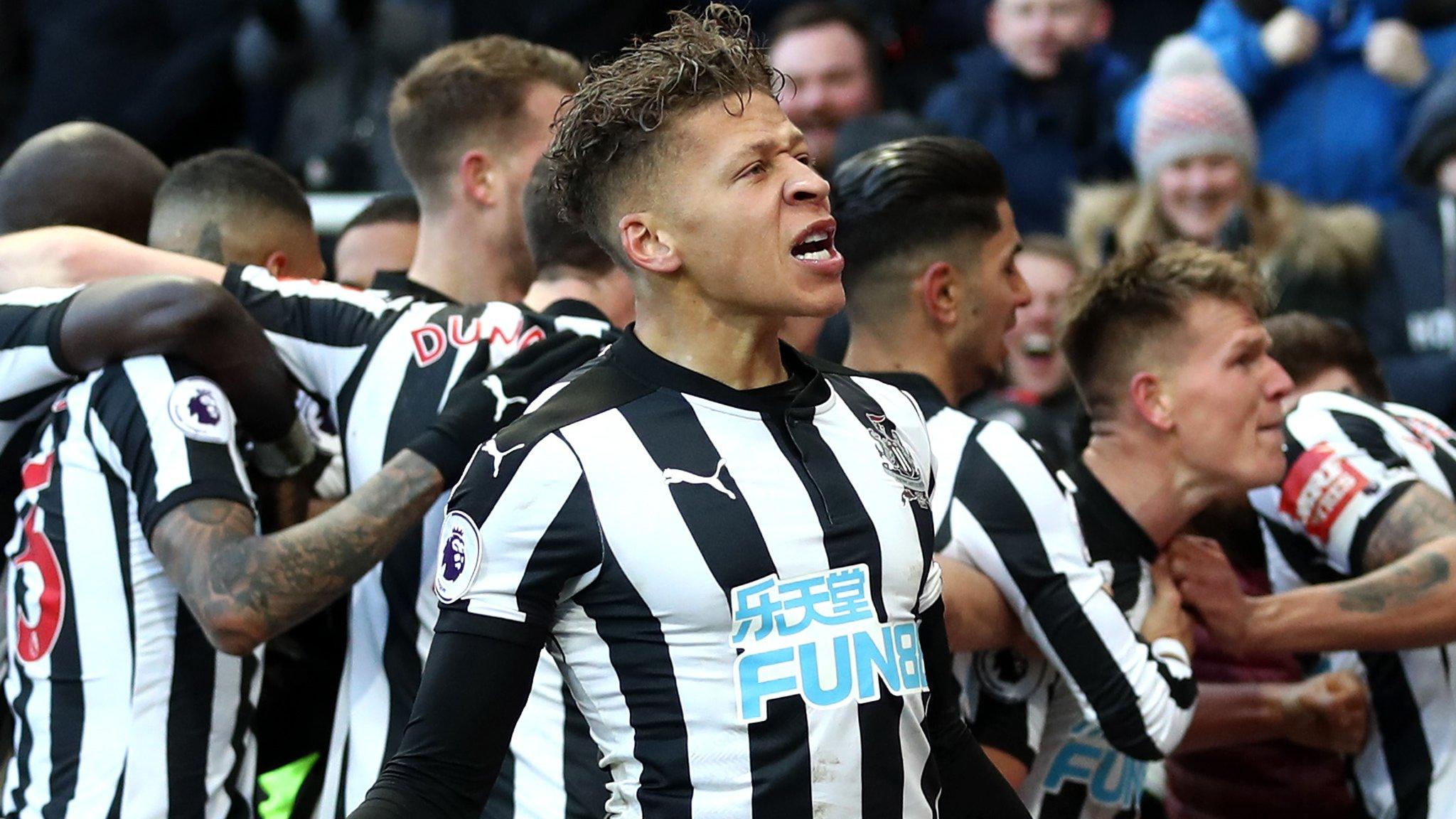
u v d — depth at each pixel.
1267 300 5.85
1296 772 6.38
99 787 5.04
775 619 3.66
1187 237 10.38
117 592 5.11
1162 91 10.41
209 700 5.19
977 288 5.66
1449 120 10.42
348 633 5.56
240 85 12.65
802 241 3.74
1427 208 10.61
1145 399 5.52
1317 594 5.61
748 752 3.63
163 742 5.10
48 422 5.32
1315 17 11.94
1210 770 6.46
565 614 3.77
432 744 3.65
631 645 3.69
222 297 5.14
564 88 6.00
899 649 3.77
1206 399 5.45
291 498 5.73
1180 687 5.21
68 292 5.25
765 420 3.82
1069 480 5.41
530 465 3.69
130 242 5.78
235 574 4.72
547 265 5.68
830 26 10.62
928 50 12.83
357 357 5.34
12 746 5.79
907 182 5.61
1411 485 5.87
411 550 5.16
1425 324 10.31
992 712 5.48
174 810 5.09
